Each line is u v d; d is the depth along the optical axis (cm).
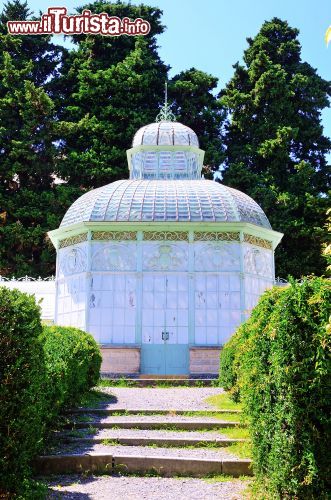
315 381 503
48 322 2023
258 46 4028
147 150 2425
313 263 3303
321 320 508
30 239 3269
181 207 1917
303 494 497
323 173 3678
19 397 568
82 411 1050
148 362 1792
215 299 1839
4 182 3491
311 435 501
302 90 3816
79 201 2109
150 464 764
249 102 3756
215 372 1761
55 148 3494
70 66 4003
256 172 3700
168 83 3938
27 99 3469
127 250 1872
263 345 610
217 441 863
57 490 671
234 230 1880
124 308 1830
